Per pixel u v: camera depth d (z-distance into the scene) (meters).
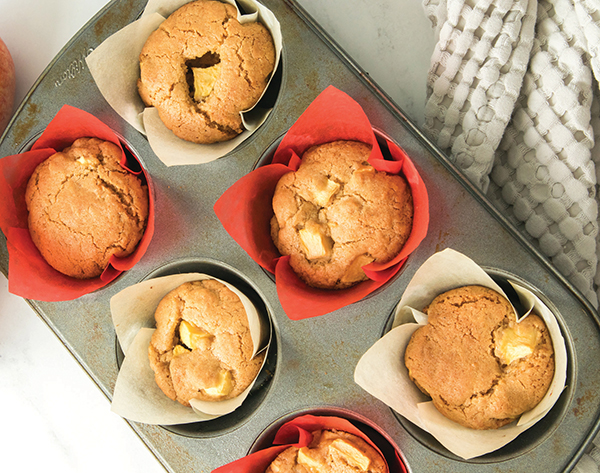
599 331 0.40
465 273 0.40
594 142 0.42
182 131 0.43
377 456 0.41
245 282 0.44
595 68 0.41
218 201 0.40
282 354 0.42
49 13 0.47
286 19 0.42
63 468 0.48
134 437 0.47
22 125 0.44
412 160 0.41
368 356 0.40
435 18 0.44
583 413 0.40
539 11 0.43
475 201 0.41
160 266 0.43
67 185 0.43
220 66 0.42
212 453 0.42
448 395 0.40
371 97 0.41
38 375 0.48
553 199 0.42
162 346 0.43
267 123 0.42
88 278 0.43
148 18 0.42
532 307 0.40
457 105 0.43
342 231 0.41
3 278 0.48
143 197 0.43
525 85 0.43
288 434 0.42
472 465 0.40
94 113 0.43
